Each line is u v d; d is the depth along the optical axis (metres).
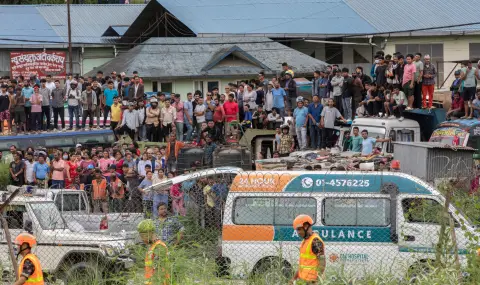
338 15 134.38
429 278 33.88
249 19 132.38
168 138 77.81
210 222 43.59
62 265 41.28
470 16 132.00
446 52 127.50
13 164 73.00
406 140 70.69
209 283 35.28
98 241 40.97
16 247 40.94
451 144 68.12
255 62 121.00
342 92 82.25
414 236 41.19
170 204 46.78
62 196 49.38
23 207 42.75
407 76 77.00
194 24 129.25
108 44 137.12
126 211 49.44
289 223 42.31
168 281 32.97
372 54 129.25
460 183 45.66
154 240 33.34
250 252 42.12
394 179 42.38
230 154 68.31
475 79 74.88
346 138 73.94
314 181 42.88
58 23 143.12
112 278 37.91
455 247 35.31
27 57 122.94
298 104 81.06
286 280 36.22
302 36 128.12
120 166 69.44
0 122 85.38
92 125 86.81
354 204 42.25
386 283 35.12
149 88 119.25
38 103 85.38
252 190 42.88
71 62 122.56
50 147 82.50
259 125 84.44
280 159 66.69
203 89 120.75
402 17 133.00
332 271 36.19
